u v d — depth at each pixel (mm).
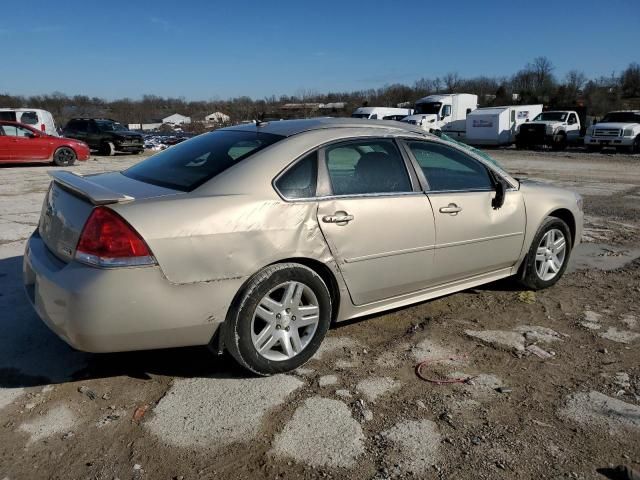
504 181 4617
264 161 3385
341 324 4223
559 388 3314
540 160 22156
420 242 3932
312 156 3527
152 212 2963
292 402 3111
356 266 3639
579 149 28734
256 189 3279
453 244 4156
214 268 3068
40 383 3289
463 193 4242
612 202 10609
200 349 3762
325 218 3445
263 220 3217
